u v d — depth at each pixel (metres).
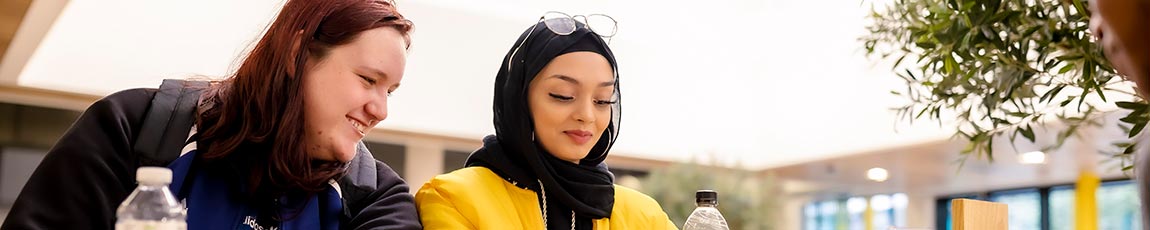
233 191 1.26
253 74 1.26
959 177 8.91
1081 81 1.48
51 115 5.50
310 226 1.30
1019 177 8.81
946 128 6.34
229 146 1.24
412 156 6.67
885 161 7.58
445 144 6.57
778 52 7.86
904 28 1.67
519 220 1.44
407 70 6.23
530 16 6.81
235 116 1.26
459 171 1.47
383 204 1.36
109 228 1.14
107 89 5.21
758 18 7.95
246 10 5.57
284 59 1.25
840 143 7.26
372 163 1.45
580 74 1.43
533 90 1.45
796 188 10.02
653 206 1.58
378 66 1.28
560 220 1.47
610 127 1.54
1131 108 1.36
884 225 10.47
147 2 5.38
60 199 1.12
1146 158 0.84
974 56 1.49
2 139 5.36
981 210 1.50
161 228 0.96
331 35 1.26
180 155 1.23
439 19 6.41
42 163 1.15
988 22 1.43
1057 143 1.80
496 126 1.52
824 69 7.48
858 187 10.07
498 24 6.63
